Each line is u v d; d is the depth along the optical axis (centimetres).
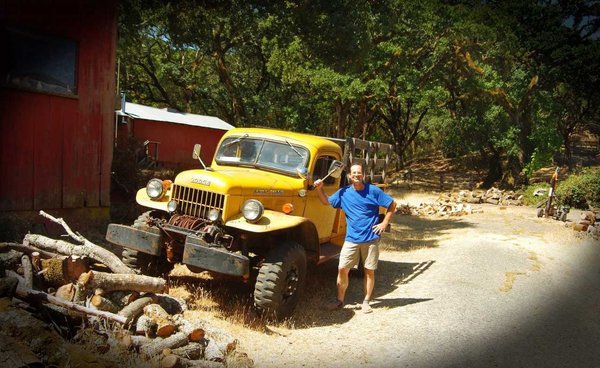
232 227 584
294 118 2717
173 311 552
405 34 2569
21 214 780
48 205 823
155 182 628
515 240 1280
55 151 830
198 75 3014
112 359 413
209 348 467
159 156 1930
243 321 576
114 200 1066
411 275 891
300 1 2167
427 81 2842
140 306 499
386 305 704
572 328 637
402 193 2759
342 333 587
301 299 706
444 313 664
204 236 569
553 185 1894
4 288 455
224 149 748
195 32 2197
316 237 645
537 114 2983
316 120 2848
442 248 1165
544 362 524
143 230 596
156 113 2020
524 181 2881
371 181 921
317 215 741
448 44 2630
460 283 815
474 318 650
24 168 782
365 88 2222
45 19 797
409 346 550
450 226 1628
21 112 773
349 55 2295
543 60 2812
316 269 905
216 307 621
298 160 705
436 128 3684
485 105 3078
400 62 2517
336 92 2270
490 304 712
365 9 2284
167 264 685
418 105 2784
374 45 2469
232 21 2291
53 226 827
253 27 2398
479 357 527
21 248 561
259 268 650
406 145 4125
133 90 3130
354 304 706
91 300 483
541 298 758
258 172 692
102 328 454
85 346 419
